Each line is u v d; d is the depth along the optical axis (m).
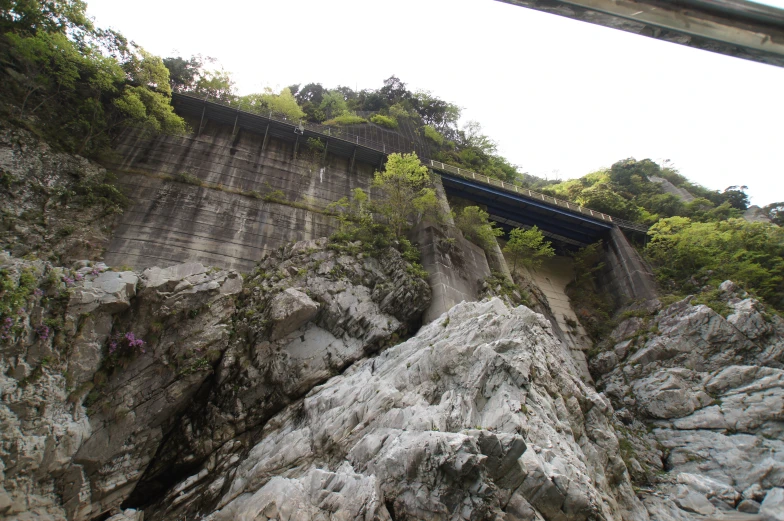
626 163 58.59
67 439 13.87
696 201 47.59
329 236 27.11
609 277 37.56
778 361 22.94
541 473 11.70
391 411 14.41
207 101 28.73
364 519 10.69
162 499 15.04
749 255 32.59
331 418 15.04
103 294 16.39
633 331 29.75
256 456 15.09
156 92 27.44
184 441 16.58
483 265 29.61
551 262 41.81
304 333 19.89
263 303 20.14
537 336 18.39
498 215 40.16
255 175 28.33
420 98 56.03
